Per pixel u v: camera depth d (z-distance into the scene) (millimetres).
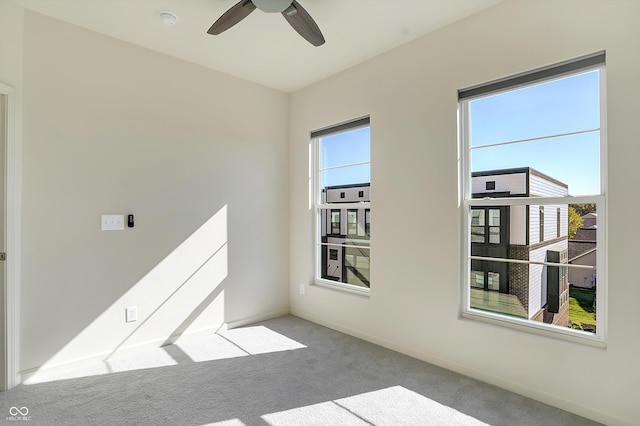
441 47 2676
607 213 1968
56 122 2523
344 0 2318
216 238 3426
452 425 1932
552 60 2143
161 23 2607
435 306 2709
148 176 2980
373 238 3162
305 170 3906
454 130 2602
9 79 2291
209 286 3367
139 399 2193
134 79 2910
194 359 2793
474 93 2537
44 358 2471
